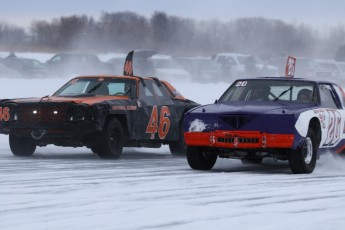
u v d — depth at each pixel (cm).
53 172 2016
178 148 2705
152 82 2666
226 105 2173
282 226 1262
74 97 2505
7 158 2442
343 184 1819
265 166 2342
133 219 1308
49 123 2388
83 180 1839
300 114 2034
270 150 2050
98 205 1446
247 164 2402
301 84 2273
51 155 2603
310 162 2088
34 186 1717
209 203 1490
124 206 1438
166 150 3003
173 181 1836
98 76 2639
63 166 2184
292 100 2231
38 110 2398
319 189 1716
